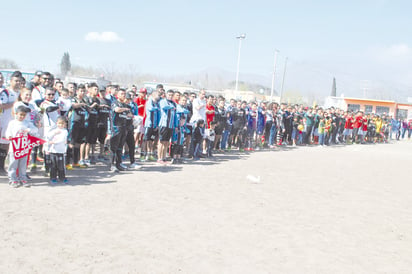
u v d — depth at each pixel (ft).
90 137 29.94
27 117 22.95
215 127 42.96
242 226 17.60
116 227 16.21
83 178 25.26
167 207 19.79
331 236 17.22
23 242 13.87
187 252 14.05
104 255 13.26
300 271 13.08
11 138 21.42
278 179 30.81
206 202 21.38
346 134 80.84
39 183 23.02
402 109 173.88
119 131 27.91
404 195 28.45
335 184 30.81
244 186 26.73
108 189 22.66
